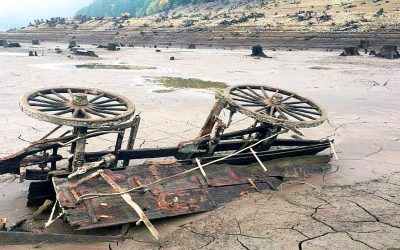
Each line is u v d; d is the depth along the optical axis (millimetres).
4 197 6641
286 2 85812
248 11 85000
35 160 6477
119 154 7098
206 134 7840
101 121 6383
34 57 33156
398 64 29734
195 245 5270
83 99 7047
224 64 30203
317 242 5316
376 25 51406
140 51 46281
